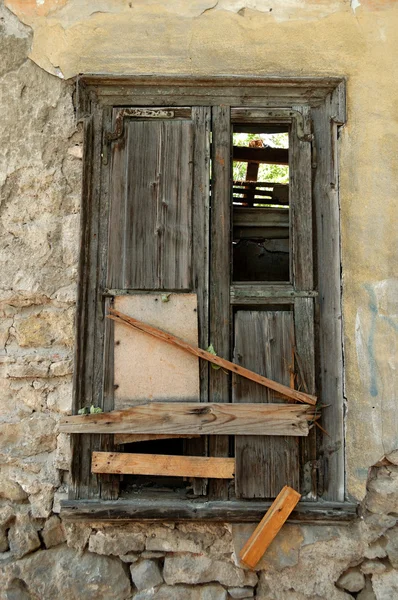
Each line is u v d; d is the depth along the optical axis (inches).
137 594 107.5
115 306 112.3
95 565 108.4
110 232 114.4
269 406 108.6
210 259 114.7
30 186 117.5
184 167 115.6
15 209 117.3
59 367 112.7
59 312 114.6
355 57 118.0
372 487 110.3
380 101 117.0
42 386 113.5
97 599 106.8
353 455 110.3
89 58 117.9
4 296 114.9
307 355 111.7
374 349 112.3
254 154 156.9
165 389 110.2
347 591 108.3
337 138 117.0
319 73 117.6
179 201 114.9
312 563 107.6
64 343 114.3
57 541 110.5
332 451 110.7
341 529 108.4
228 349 112.4
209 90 117.7
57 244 116.0
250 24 118.3
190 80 116.3
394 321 112.7
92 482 109.9
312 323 112.7
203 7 118.4
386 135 116.1
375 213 114.9
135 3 118.5
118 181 115.7
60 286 115.0
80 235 114.3
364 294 113.4
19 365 113.4
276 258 141.4
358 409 111.2
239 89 117.6
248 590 107.7
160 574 108.8
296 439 109.8
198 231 114.9
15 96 119.5
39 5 119.9
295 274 114.3
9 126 119.0
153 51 117.6
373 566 107.9
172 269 113.4
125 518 106.5
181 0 118.6
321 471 110.6
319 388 112.3
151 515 106.5
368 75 117.6
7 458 112.1
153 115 117.0
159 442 129.8
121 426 108.1
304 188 116.3
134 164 116.0
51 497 110.8
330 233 115.3
